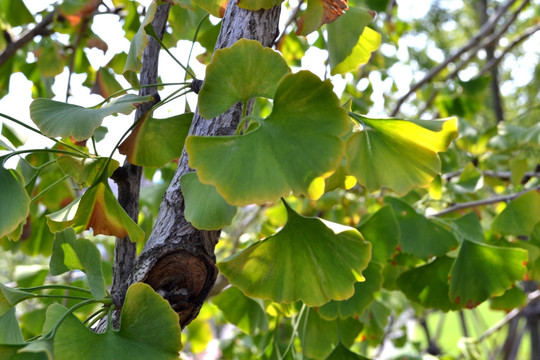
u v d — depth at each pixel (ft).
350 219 4.08
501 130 3.85
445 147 1.87
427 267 2.61
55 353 1.71
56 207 3.08
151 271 1.84
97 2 3.29
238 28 1.90
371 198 3.75
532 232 2.88
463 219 2.64
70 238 1.92
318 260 1.82
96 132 2.55
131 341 1.76
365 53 2.22
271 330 3.23
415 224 2.64
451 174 3.86
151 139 2.06
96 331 1.86
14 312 1.94
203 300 1.87
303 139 1.70
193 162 1.68
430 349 6.88
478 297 2.48
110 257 4.20
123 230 1.95
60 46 3.51
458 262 2.44
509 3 5.09
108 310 1.87
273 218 4.23
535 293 4.87
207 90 1.75
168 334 1.76
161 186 3.09
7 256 5.07
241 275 1.82
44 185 2.96
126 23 3.22
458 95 4.68
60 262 1.95
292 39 3.73
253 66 1.76
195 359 4.90
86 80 3.74
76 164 2.06
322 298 1.82
